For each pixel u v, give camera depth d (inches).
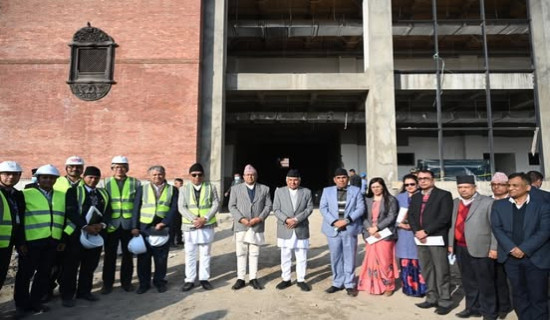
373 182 233.0
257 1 694.5
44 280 193.2
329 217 229.8
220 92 588.7
